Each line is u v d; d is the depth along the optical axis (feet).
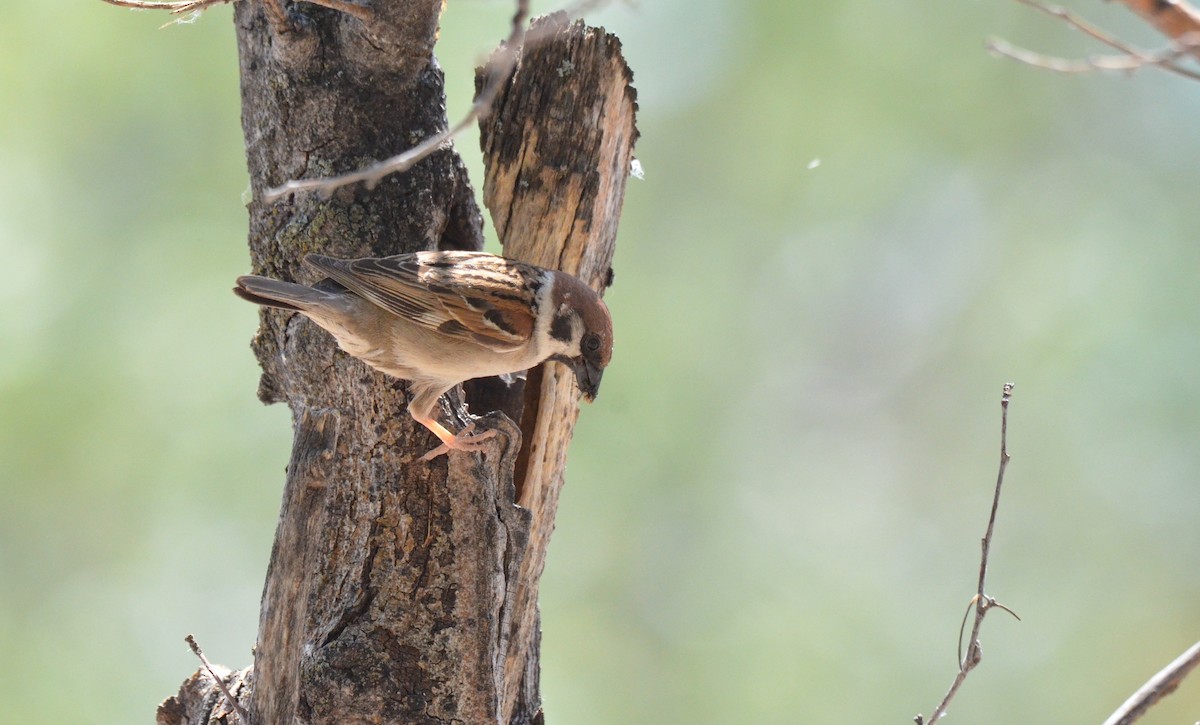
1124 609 50.29
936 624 50.98
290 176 22.03
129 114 42.45
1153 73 53.52
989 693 48.39
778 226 53.67
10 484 40.98
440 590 21.44
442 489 21.49
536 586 23.93
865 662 49.21
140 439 42.42
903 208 54.39
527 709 23.85
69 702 41.52
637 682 48.24
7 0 40.83
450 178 22.41
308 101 21.61
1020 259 54.85
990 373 54.85
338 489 21.91
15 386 40.27
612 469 48.85
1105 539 51.19
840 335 55.88
